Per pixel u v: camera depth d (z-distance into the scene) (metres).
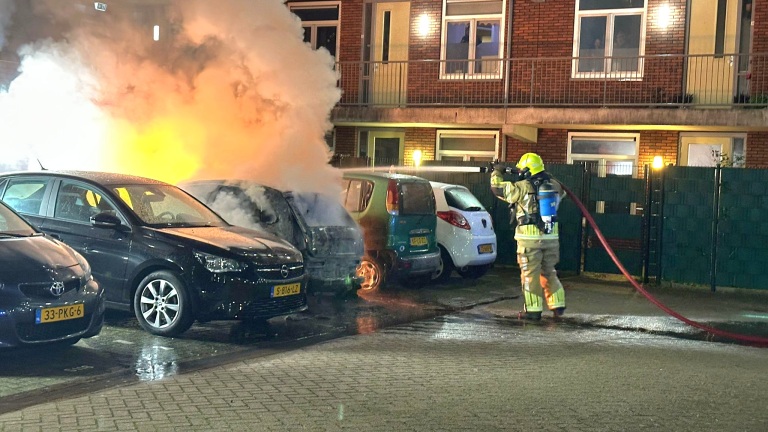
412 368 7.36
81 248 8.70
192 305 8.28
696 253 13.67
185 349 7.93
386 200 11.58
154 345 8.04
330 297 11.33
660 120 16.48
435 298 11.71
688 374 7.43
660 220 13.89
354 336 8.83
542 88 18.30
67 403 5.99
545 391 6.65
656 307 11.62
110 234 8.66
